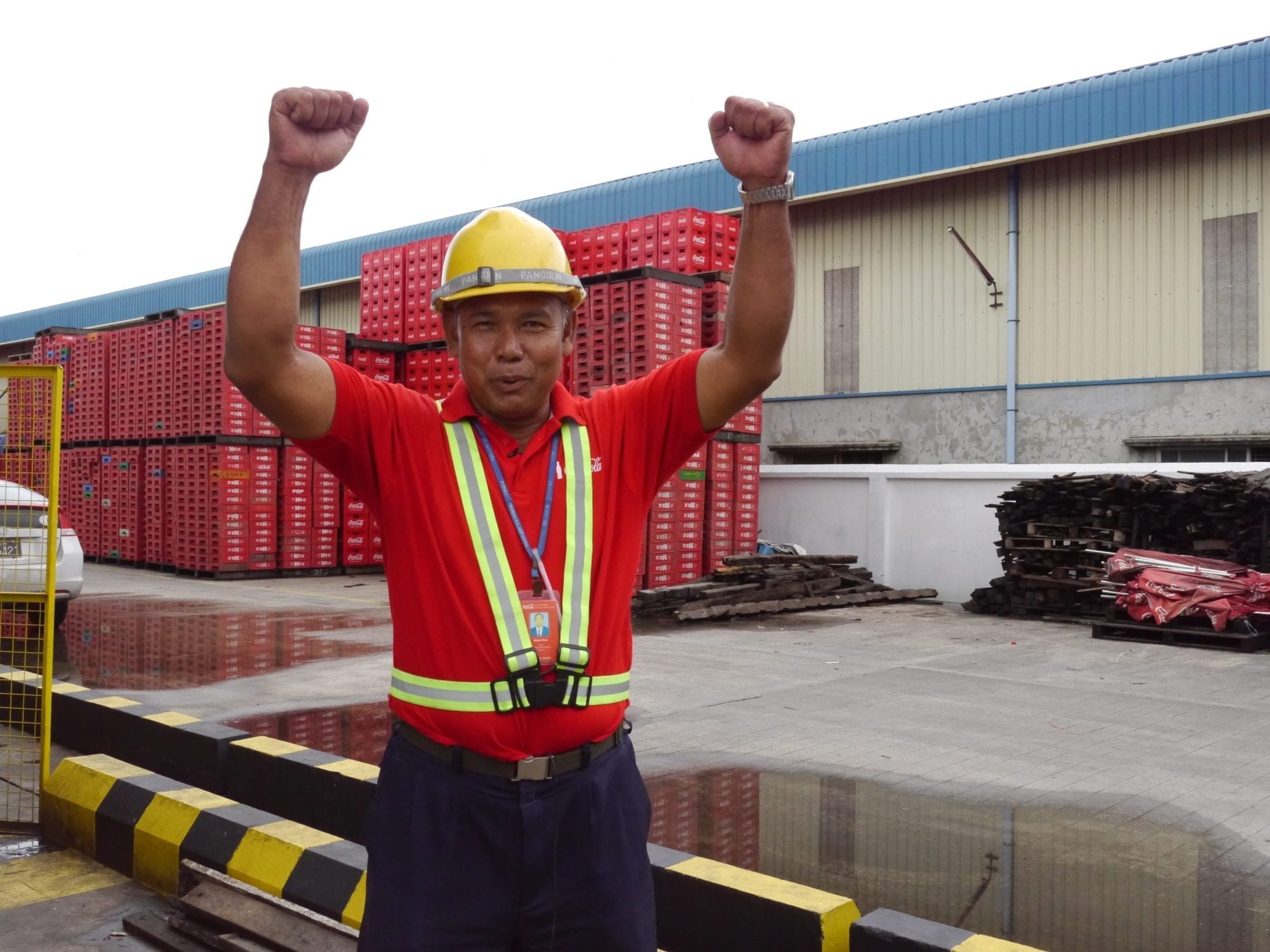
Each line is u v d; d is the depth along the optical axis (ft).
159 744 19.01
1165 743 22.00
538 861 6.53
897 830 16.60
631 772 6.96
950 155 59.47
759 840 16.11
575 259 52.01
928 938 9.95
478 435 6.76
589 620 6.60
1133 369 55.83
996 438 60.23
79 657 31.73
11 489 19.77
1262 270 52.08
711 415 6.95
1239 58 50.37
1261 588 33.91
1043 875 14.71
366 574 61.82
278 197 6.10
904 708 25.27
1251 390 52.37
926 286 62.80
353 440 6.61
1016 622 40.45
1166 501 38.55
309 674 29.22
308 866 12.46
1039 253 58.80
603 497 6.82
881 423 64.44
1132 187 55.88
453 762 6.49
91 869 14.90
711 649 33.76
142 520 63.82
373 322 64.80
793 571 45.01
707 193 67.56
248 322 6.03
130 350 64.23
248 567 57.72
